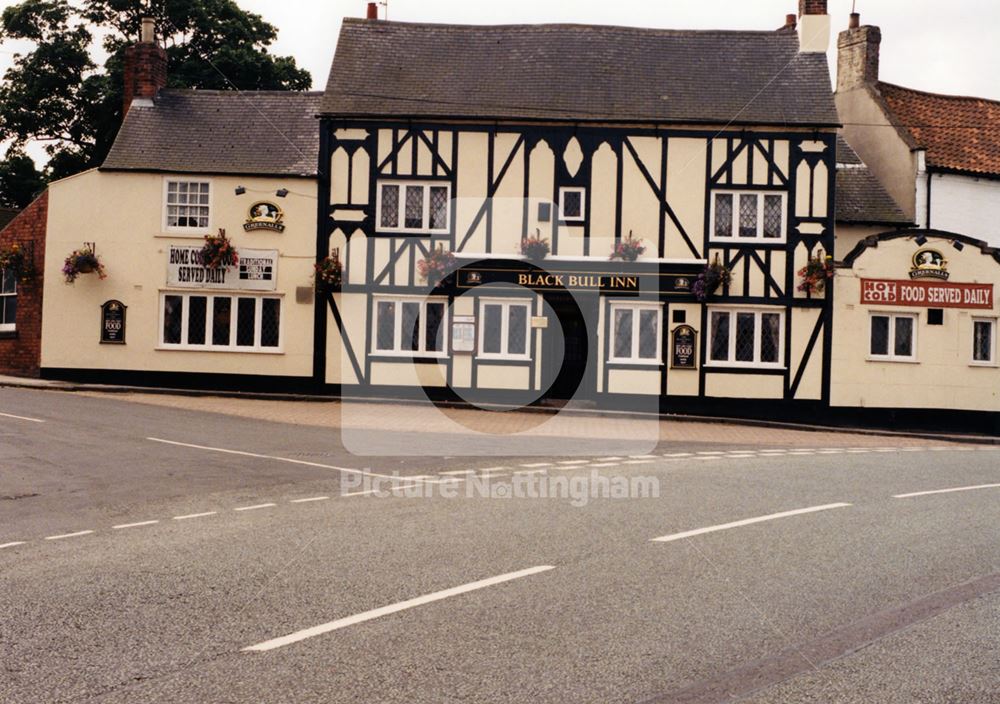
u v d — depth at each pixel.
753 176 24.22
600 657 5.71
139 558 8.09
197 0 36.62
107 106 35.66
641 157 24.28
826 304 24.17
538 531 9.23
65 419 17.89
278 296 24.56
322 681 5.28
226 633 6.10
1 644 5.89
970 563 8.27
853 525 9.84
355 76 25.09
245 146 25.16
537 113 24.30
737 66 25.48
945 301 24.47
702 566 7.91
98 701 4.99
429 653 5.74
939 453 18.08
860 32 29.42
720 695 5.17
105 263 24.58
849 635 6.23
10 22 36.41
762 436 21.12
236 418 19.75
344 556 8.14
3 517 9.95
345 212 24.47
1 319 26.09
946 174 27.23
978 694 5.24
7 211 35.94
